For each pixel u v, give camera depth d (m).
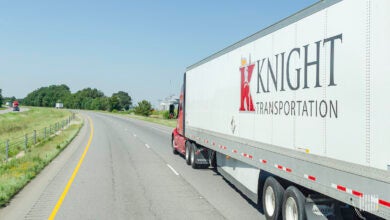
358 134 5.43
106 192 11.46
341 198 5.77
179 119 19.69
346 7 5.76
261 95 8.77
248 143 9.53
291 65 7.37
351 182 5.55
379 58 5.07
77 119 72.00
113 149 23.95
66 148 24.44
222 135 11.76
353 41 5.59
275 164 7.98
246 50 9.79
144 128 48.56
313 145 6.54
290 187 7.41
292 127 7.29
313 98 6.59
